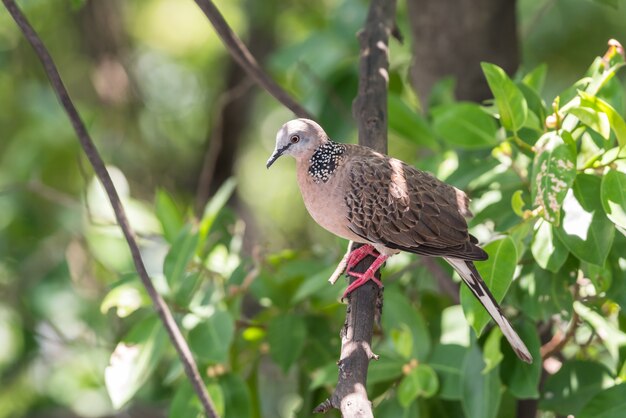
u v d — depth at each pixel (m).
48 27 17.20
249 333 10.59
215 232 11.40
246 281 10.34
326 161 9.01
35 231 14.86
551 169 7.46
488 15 12.04
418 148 13.15
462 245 8.27
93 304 14.17
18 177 14.66
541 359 9.43
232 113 18.78
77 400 15.23
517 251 8.05
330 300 10.51
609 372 9.41
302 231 19.89
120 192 11.86
